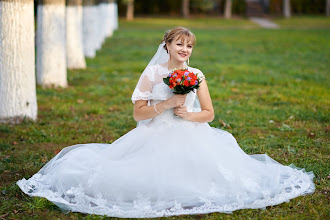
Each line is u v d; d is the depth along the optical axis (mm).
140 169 3797
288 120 6887
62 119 7082
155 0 42156
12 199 3959
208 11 42750
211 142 4051
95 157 4156
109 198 3742
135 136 4109
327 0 39719
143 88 4105
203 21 36969
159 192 3670
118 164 3895
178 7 42312
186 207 3676
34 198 3881
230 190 3783
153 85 4125
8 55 6461
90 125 6715
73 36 12578
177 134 3986
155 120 4137
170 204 3646
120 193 3727
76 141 5883
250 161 4227
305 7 41312
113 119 7098
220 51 17609
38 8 9430
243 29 29031
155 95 4098
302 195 4000
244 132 6285
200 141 3973
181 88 3822
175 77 3816
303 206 3789
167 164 3803
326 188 4168
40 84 9594
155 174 3746
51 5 9352
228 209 3670
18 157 5176
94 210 3666
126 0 37719
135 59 15078
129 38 23172
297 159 5062
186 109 4023
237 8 41719
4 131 6188
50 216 3650
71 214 3686
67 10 12438
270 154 5297
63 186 3947
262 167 4215
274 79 10797
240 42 20906
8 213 3697
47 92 9000
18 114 6637
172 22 35875
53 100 8422
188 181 3762
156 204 3646
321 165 4824
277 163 4590
